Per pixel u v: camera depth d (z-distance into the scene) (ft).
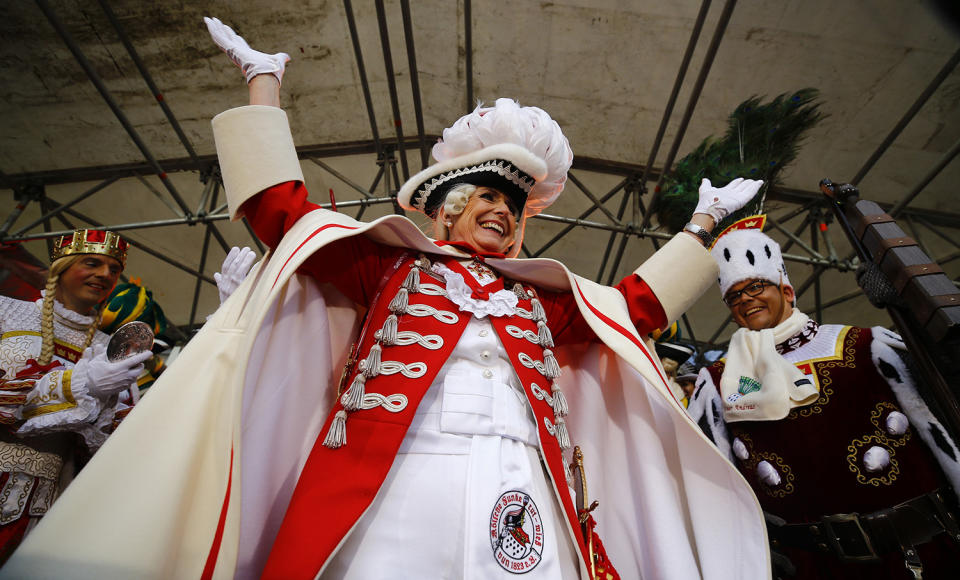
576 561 5.11
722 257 9.37
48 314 8.38
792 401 7.93
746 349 8.71
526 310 6.19
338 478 4.59
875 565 7.03
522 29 22.02
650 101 23.41
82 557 3.73
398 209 25.84
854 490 7.38
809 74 21.53
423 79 23.97
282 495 5.09
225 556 4.00
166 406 4.49
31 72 21.68
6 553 7.17
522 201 6.90
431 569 4.33
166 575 3.92
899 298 6.31
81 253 8.71
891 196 25.11
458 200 6.55
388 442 4.72
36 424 7.16
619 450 6.40
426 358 5.18
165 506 4.04
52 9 20.11
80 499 3.92
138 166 25.29
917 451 7.29
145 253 28.43
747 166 10.69
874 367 7.79
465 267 6.14
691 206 10.77
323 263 5.83
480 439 4.92
